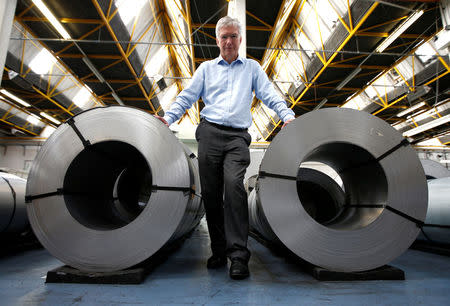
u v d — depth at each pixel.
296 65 8.48
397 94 8.55
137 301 0.88
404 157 1.31
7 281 1.12
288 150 1.28
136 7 6.46
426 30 5.98
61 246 1.18
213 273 1.27
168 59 10.00
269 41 6.79
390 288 1.06
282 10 5.87
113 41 6.18
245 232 1.26
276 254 1.84
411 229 1.26
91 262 1.16
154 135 1.25
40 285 1.06
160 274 1.25
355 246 1.22
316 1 6.34
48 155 1.25
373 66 7.24
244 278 1.18
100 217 1.52
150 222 1.18
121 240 1.17
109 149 1.46
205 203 1.40
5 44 1.79
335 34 6.17
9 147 13.59
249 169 3.69
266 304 0.87
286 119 1.37
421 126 10.09
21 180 2.05
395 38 5.82
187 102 1.49
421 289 1.04
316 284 1.10
